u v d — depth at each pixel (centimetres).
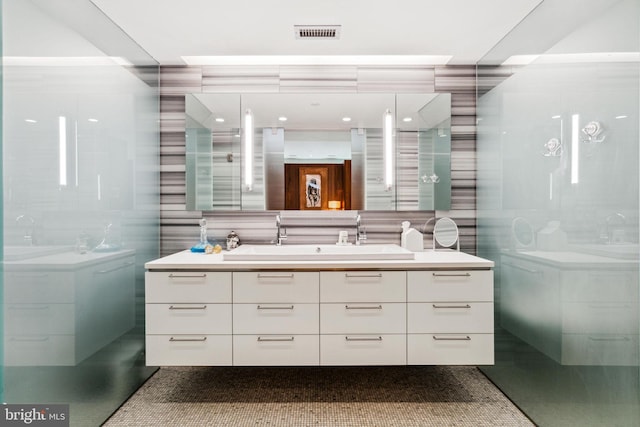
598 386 146
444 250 255
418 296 196
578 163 156
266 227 261
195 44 228
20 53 135
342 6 187
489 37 221
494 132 232
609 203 140
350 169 260
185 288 195
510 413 198
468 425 186
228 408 202
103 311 188
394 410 200
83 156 171
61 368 158
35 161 143
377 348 195
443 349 196
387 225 263
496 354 228
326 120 259
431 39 223
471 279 197
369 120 259
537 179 186
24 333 139
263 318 194
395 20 201
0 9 127
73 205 164
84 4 173
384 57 249
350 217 262
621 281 135
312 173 260
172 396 215
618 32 134
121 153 206
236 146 258
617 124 135
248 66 259
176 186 259
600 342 145
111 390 196
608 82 139
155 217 251
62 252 158
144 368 232
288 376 240
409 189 260
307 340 195
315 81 259
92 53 179
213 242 260
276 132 258
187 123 256
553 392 174
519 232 203
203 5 184
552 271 174
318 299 195
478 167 256
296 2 183
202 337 194
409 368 252
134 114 221
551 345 175
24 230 138
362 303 196
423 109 259
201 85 258
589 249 150
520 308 203
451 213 262
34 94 142
